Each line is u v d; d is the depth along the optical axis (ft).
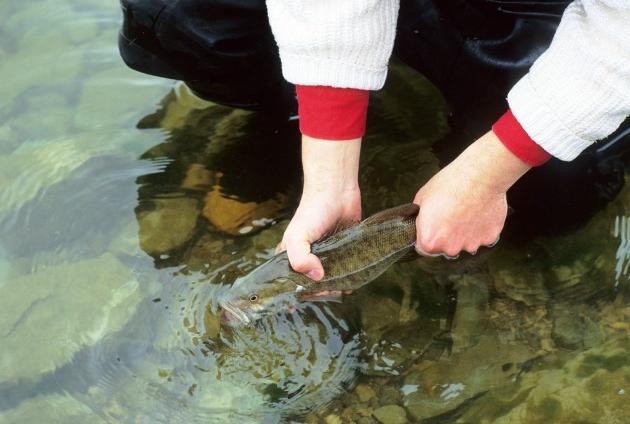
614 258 4.13
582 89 3.34
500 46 4.20
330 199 3.81
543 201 4.33
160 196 4.40
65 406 3.67
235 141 4.66
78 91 4.98
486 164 3.61
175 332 3.88
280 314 3.88
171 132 4.72
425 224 3.78
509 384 3.72
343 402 3.67
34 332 3.90
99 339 3.87
